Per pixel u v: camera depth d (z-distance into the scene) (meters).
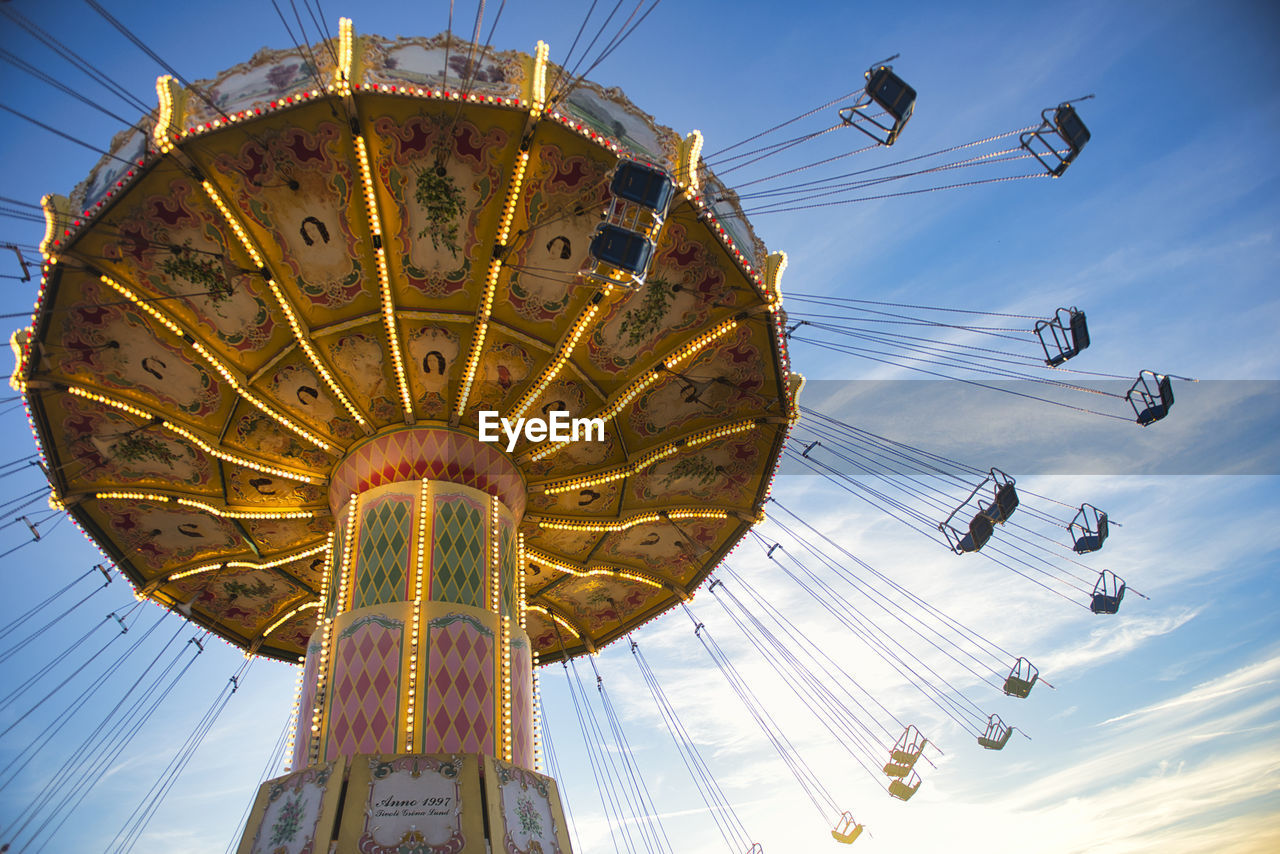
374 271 12.80
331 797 11.02
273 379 13.96
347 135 11.33
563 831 12.20
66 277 12.20
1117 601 19.06
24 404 13.52
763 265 13.81
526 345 14.10
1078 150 14.40
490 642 13.47
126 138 11.42
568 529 17.27
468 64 11.34
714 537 18.58
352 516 14.45
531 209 12.35
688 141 12.41
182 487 15.33
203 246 12.17
